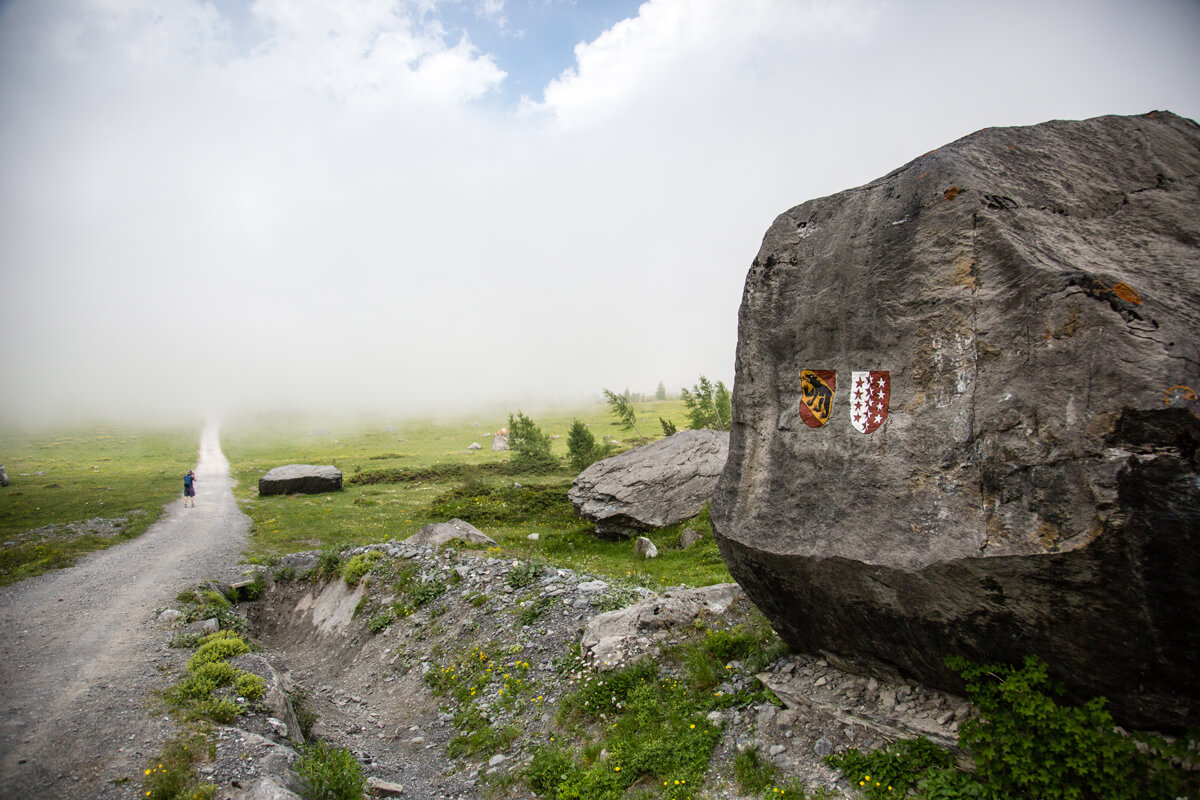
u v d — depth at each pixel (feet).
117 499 118.32
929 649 20.65
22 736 27.61
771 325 25.54
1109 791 15.92
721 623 33.86
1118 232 19.74
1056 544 16.02
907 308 20.88
